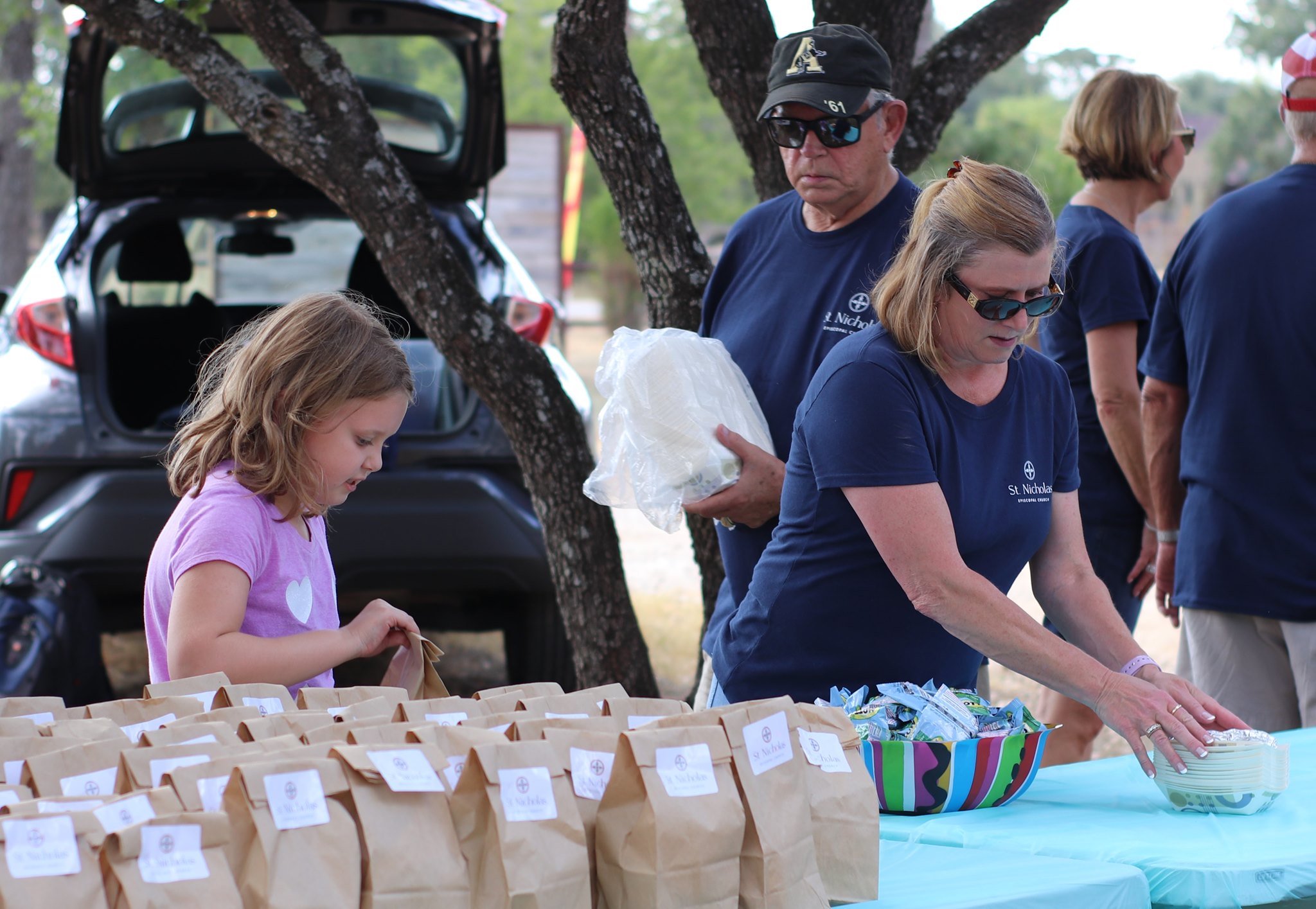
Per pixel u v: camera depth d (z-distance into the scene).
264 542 2.35
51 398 4.69
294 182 5.89
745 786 1.69
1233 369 3.41
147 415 6.07
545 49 23.50
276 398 2.30
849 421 2.34
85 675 4.57
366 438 2.35
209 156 5.71
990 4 4.16
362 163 4.00
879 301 2.40
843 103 2.84
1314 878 1.86
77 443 4.65
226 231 6.12
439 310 4.08
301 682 2.32
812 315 2.99
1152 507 3.98
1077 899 1.74
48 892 1.36
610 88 3.78
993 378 2.46
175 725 1.74
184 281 6.18
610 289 24.84
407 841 1.52
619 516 11.17
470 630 5.43
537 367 4.19
